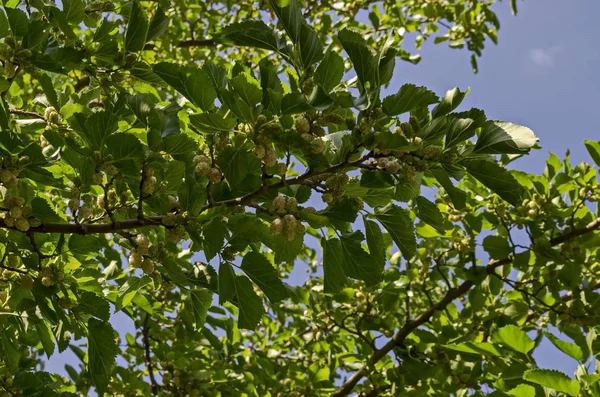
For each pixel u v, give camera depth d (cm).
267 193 271
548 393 325
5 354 319
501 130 238
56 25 299
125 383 500
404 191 265
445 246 553
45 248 309
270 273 258
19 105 391
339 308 565
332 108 253
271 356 608
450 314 534
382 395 515
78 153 260
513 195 244
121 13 354
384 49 247
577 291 478
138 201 271
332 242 278
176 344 550
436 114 247
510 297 544
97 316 276
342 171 256
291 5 254
